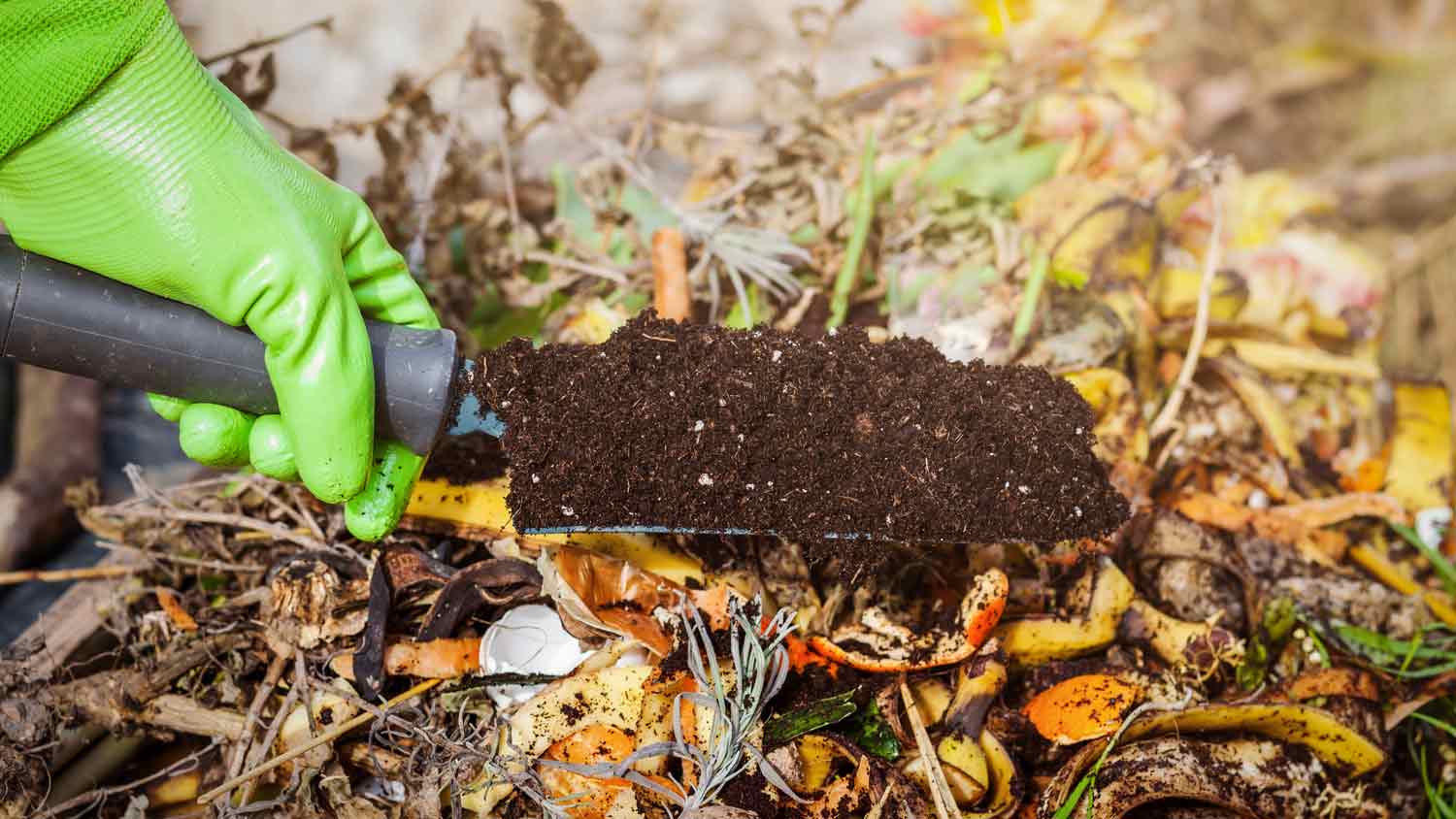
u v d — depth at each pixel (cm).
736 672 51
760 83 72
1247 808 53
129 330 48
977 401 51
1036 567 57
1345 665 58
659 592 53
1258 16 104
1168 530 60
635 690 52
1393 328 88
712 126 85
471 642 54
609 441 50
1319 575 60
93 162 47
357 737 54
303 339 48
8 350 48
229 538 61
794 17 72
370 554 57
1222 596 59
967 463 50
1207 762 53
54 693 55
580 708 52
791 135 71
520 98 84
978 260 67
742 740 51
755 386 50
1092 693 54
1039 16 76
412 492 53
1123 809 52
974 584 53
